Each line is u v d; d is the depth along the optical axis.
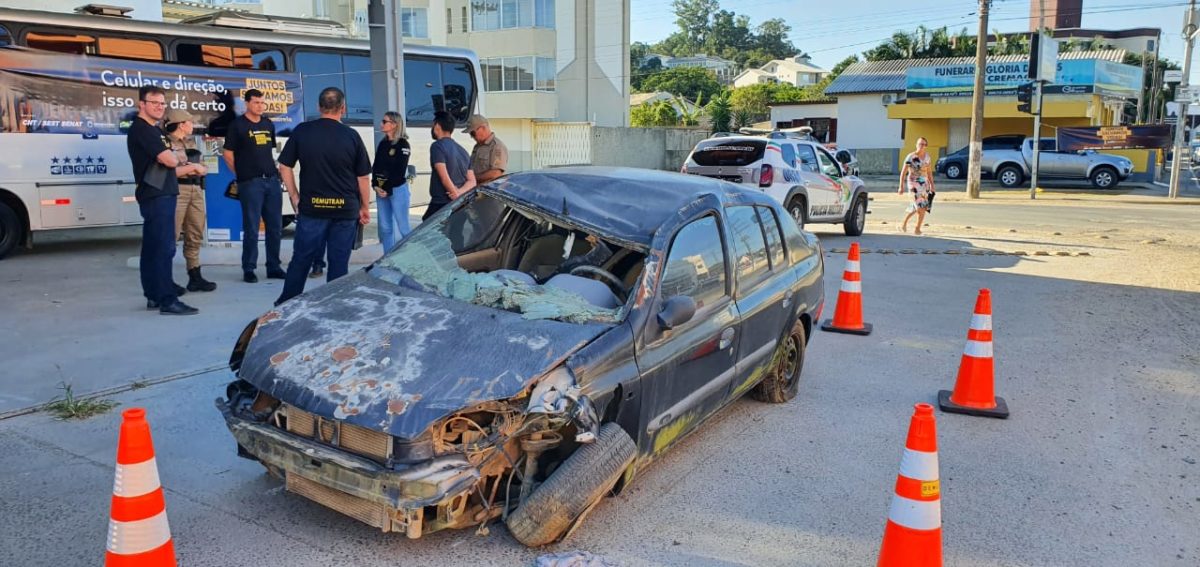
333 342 3.90
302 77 13.27
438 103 15.52
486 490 3.84
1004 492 4.70
